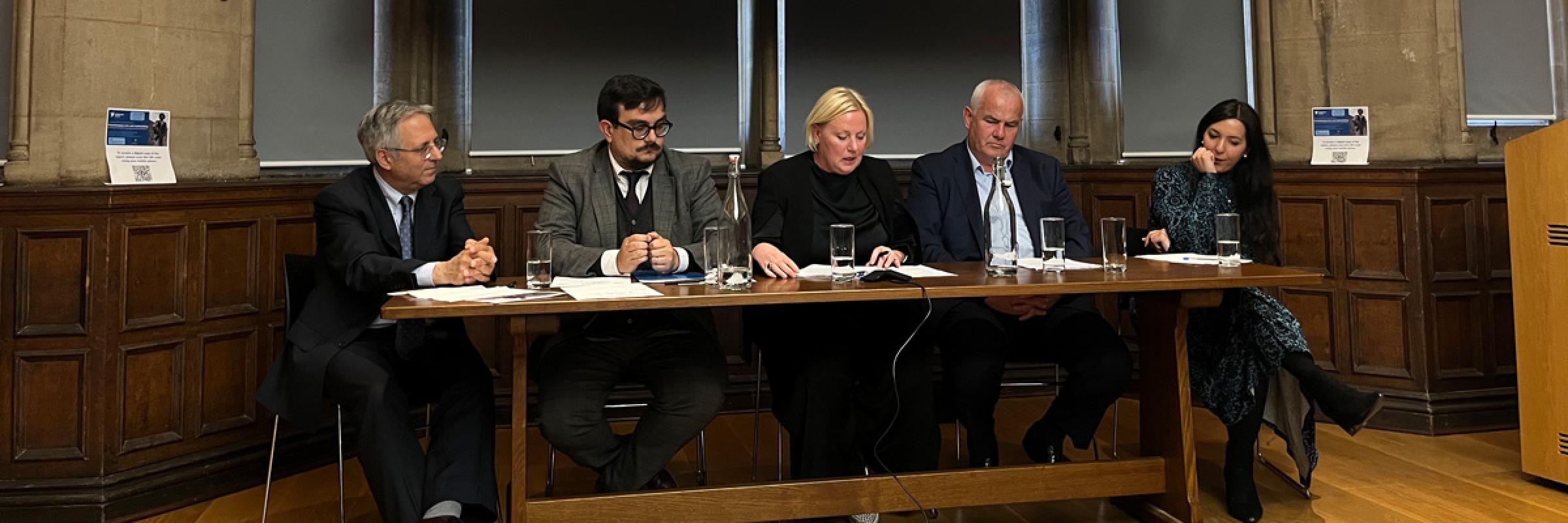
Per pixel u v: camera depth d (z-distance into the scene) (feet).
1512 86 14.17
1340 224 12.09
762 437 11.81
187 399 9.42
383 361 7.50
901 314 8.72
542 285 6.99
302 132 12.84
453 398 7.62
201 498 9.34
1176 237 9.59
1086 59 14.85
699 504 7.38
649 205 8.98
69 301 8.73
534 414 12.81
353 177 8.04
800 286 7.00
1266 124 13.66
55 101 9.31
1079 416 8.61
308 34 12.88
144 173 9.68
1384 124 12.87
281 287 10.34
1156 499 8.36
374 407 7.10
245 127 10.88
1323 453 10.64
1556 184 9.05
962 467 10.27
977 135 9.70
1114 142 14.87
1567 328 8.99
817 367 8.23
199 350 9.52
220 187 9.53
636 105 8.39
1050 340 8.91
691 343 7.97
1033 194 9.97
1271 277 7.29
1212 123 9.39
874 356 8.77
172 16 10.11
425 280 7.01
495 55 13.91
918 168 10.10
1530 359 9.39
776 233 9.00
